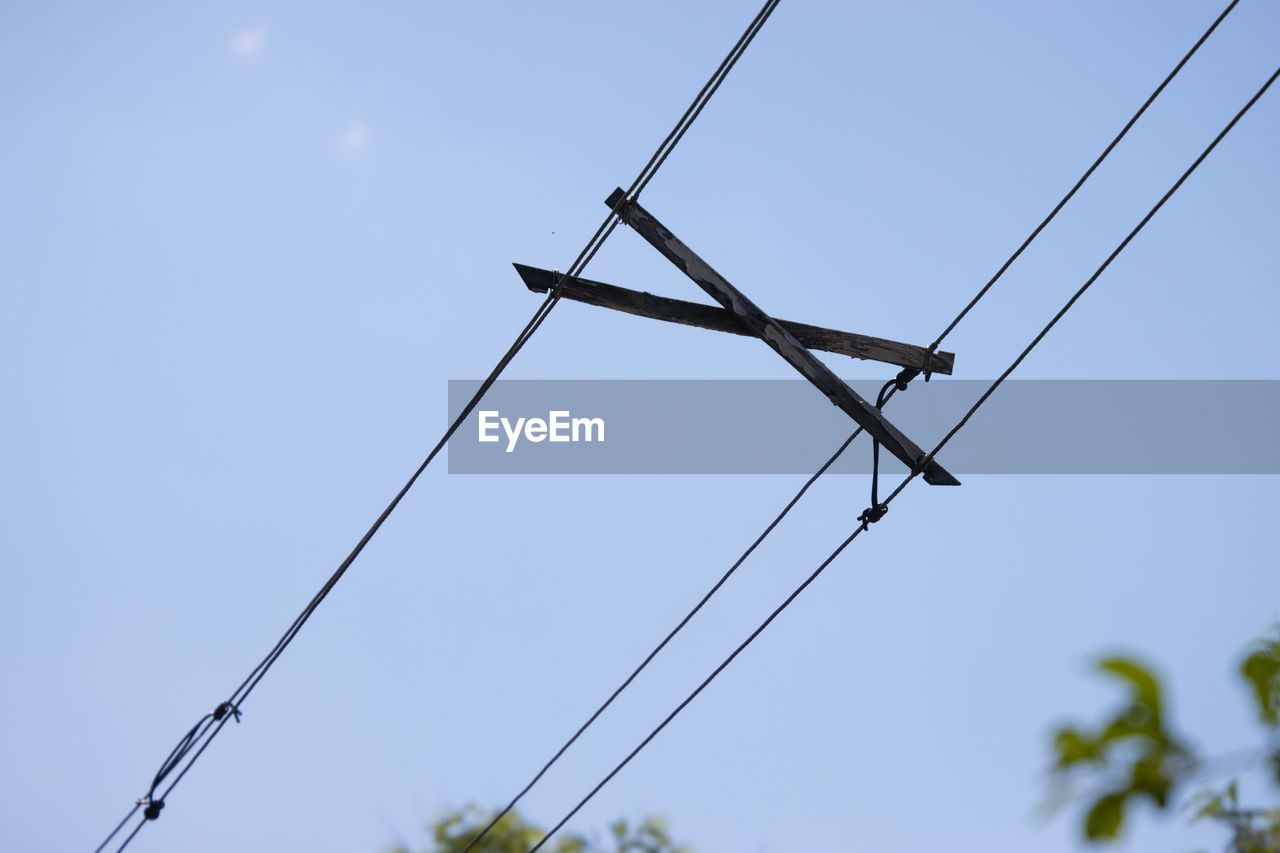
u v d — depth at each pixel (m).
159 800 9.62
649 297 7.57
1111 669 1.65
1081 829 1.62
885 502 7.93
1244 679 1.97
